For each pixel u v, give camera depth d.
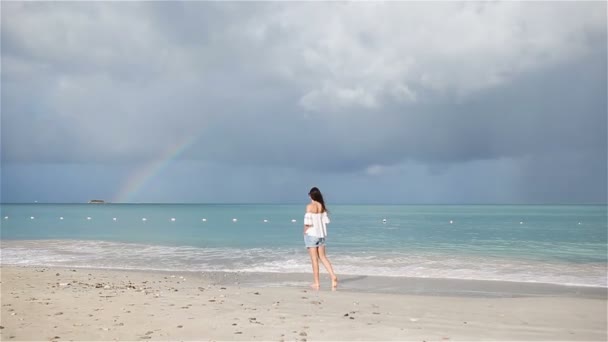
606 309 8.80
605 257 18.91
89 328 6.76
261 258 18.45
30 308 8.11
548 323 7.65
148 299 9.22
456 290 11.73
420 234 33.56
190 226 46.69
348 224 51.06
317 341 6.29
